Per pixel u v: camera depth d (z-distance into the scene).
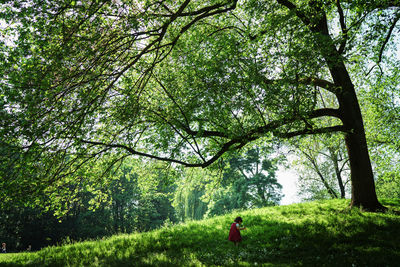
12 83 8.30
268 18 11.59
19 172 9.54
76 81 9.30
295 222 12.53
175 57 12.78
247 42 11.16
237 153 14.15
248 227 12.93
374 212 12.52
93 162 12.41
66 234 43.50
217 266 7.91
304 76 9.80
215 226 14.16
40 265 9.74
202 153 12.36
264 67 9.99
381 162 20.80
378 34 10.91
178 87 12.40
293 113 9.98
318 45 9.50
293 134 12.11
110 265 8.80
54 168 10.66
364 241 8.97
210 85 10.86
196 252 10.17
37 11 8.19
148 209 49.16
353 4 10.10
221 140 12.98
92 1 8.35
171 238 12.53
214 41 13.16
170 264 8.17
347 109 13.53
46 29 8.67
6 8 9.12
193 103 11.00
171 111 11.66
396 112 19.00
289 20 10.64
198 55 12.85
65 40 8.48
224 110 10.80
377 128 20.22
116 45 10.27
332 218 11.89
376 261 7.00
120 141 11.97
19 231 39.84
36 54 8.89
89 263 9.50
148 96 13.13
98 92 9.74
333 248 8.70
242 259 8.80
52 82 8.95
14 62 8.59
